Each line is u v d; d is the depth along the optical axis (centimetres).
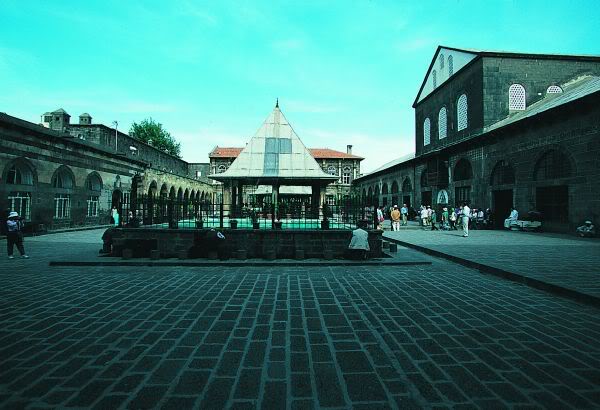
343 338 389
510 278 722
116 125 3064
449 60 2853
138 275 764
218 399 260
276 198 1521
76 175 2123
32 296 574
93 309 498
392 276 764
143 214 1105
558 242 1337
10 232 987
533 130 1831
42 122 2683
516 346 366
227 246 995
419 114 3472
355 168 5228
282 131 1558
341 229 1031
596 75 2400
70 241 1452
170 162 4331
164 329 415
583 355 343
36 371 304
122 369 309
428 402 257
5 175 1597
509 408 249
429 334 401
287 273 798
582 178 1547
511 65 2373
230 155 4984
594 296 523
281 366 318
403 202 3572
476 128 2430
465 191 2484
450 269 855
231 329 417
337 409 247
